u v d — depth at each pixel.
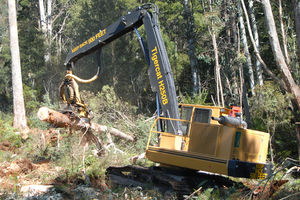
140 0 35.16
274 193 7.98
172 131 9.34
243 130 8.32
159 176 8.79
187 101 21.45
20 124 22.38
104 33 11.16
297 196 7.66
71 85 11.40
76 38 38.44
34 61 34.72
